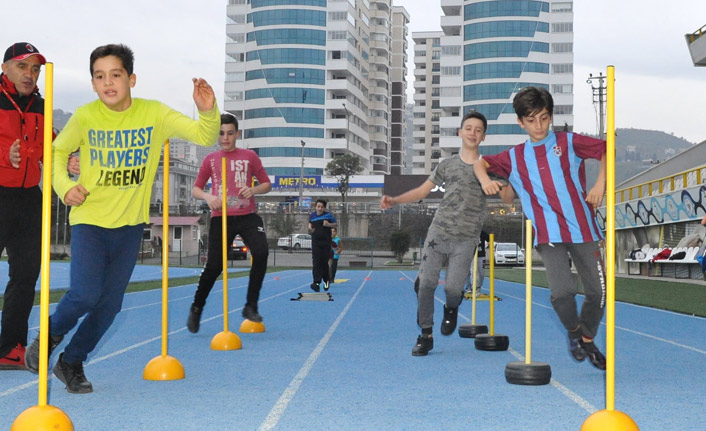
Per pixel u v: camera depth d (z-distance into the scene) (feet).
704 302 47.78
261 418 13.67
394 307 42.75
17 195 18.65
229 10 347.56
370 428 12.92
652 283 74.69
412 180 259.39
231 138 26.73
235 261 149.59
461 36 310.86
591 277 17.33
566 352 23.31
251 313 27.86
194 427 12.96
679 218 86.79
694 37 96.53
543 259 17.71
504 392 16.37
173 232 194.29
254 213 27.32
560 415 14.01
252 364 20.48
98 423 13.23
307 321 33.91
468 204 21.40
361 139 376.07
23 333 19.40
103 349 23.52
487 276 95.86
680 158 108.78
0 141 18.21
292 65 336.70
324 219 54.19
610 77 11.43
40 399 11.95
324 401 15.30
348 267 140.05
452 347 24.52
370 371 19.30
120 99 14.38
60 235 183.83
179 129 14.83
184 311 38.99
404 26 439.22
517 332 29.35
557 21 304.50
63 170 14.05
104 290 15.47
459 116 312.91
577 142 17.06
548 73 304.71
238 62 346.13
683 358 22.20
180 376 18.04
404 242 159.84
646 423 13.41
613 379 11.58
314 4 338.34
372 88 393.70
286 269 122.62
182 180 377.30
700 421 13.57
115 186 14.85
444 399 15.56
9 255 19.25
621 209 111.96
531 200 17.44
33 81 18.47
